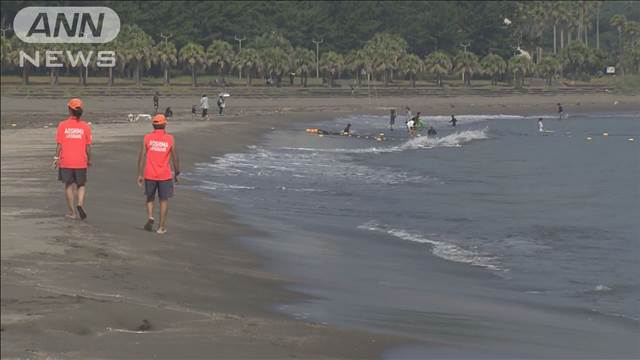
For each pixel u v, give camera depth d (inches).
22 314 1689.2
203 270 2409.0
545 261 2910.9
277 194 4744.1
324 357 1568.7
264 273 2490.2
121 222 3061.0
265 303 2071.9
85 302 1807.3
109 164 5310.0
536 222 3905.0
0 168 4690.0
